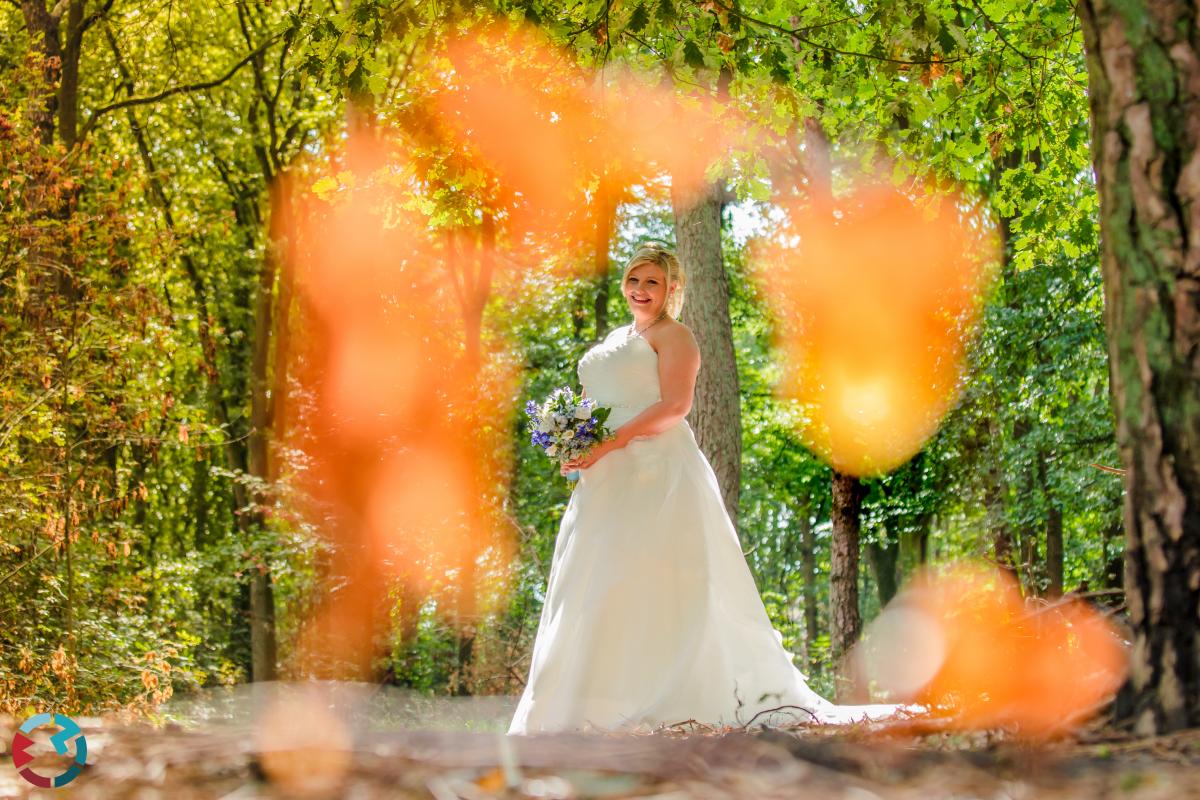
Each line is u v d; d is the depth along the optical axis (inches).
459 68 274.2
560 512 834.8
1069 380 613.0
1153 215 101.1
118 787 78.1
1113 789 73.3
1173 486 99.0
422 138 293.6
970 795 72.7
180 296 896.3
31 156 438.9
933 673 106.4
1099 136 105.3
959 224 672.4
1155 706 97.2
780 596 1127.6
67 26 666.2
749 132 301.4
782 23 301.0
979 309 676.7
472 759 82.7
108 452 554.6
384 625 777.6
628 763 81.0
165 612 594.9
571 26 252.1
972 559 680.4
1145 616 99.6
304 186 925.8
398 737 93.4
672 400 221.8
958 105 299.6
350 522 792.9
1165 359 100.0
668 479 219.8
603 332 973.2
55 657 385.4
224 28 879.7
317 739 89.7
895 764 80.7
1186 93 100.7
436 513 796.0
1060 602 106.2
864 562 1226.6
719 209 463.8
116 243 488.1
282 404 863.1
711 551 218.5
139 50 845.8
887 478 764.0
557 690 213.6
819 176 687.1
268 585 810.8
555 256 919.0
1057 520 665.0
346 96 251.3
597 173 298.7
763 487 1059.9
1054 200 323.0
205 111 885.8
